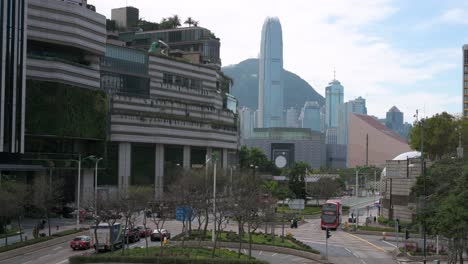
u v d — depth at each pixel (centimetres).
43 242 8362
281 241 8994
